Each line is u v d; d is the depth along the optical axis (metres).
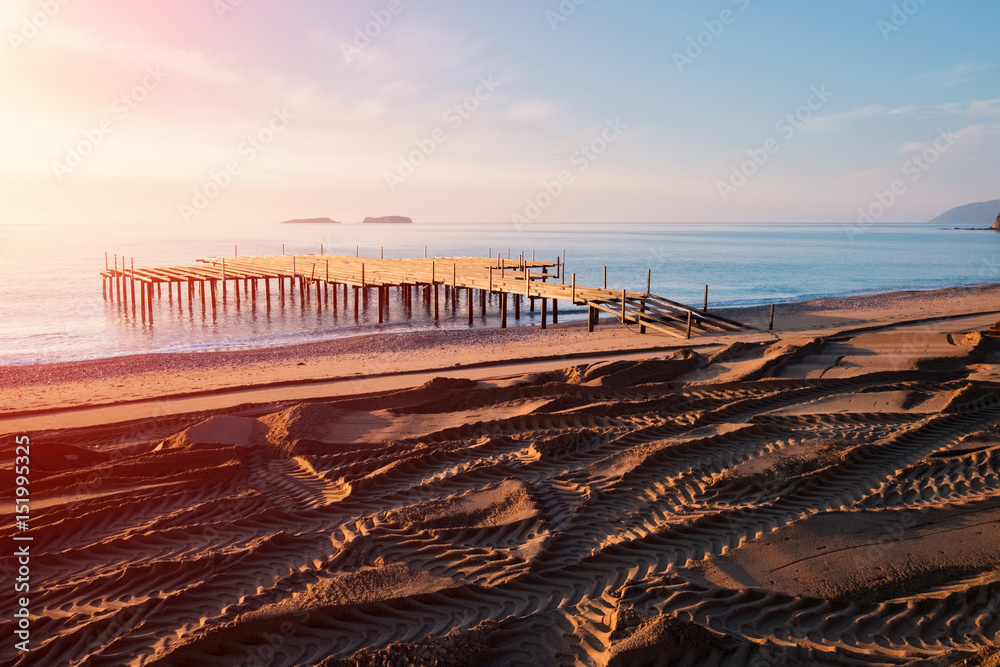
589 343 20.58
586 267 61.53
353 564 5.33
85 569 5.42
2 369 16.39
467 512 6.44
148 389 14.18
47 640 4.29
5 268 51.16
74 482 7.51
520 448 8.61
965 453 7.66
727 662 3.83
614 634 4.07
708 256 78.62
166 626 4.45
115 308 33.06
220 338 23.97
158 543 5.87
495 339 21.75
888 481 6.82
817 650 3.97
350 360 17.73
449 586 4.79
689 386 11.95
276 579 5.11
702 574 4.93
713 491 6.75
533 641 4.12
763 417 9.41
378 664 3.79
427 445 8.83
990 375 12.11
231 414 11.31
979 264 64.81
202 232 171.50
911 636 4.14
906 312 26.84
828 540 5.38
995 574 4.80
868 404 10.24
